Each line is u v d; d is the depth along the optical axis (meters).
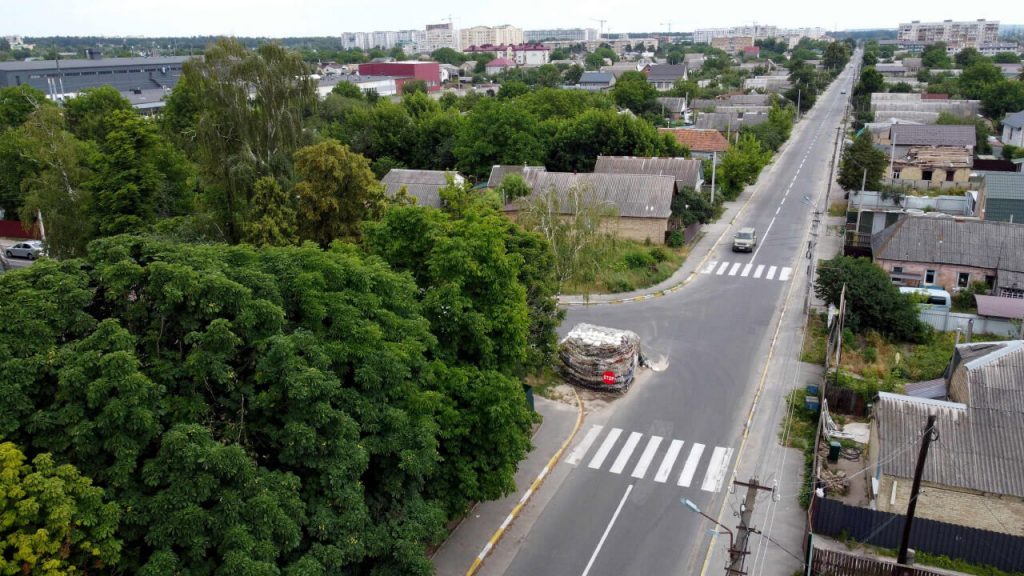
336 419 17.31
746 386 33.56
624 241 54.75
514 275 26.53
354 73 194.88
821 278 39.75
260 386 18.19
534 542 23.45
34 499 13.30
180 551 15.01
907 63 191.50
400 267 27.31
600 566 22.34
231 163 40.75
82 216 43.09
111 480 14.82
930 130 78.75
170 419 16.42
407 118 83.25
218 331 16.88
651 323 41.41
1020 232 43.78
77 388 15.20
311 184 36.59
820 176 81.00
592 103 97.38
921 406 24.78
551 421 30.73
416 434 19.03
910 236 45.19
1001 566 21.80
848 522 23.00
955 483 22.72
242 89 41.62
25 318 16.27
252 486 15.64
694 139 84.12
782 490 25.83
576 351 34.00
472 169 75.06
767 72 194.75
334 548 16.36
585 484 26.50
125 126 40.44
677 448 28.66
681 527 24.06
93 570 14.36
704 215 61.91
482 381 22.83
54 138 45.84
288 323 19.52
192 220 38.84
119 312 18.00
